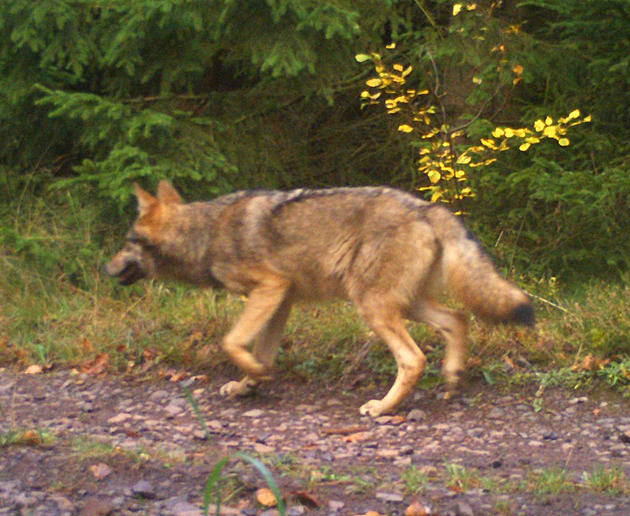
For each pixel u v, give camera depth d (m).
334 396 6.55
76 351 7.38
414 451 5.27
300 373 6.86
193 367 7.16
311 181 10.92
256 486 4.22
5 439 4.76
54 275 8.75
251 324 6.09
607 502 4.18
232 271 6.21
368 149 11.16
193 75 9.22
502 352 6.98
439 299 7.60
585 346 6.97
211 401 6.45
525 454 5.21
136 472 4.39
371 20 9.01
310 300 6.34
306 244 6.07
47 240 8.89
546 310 7.83
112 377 6.97
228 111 9.81
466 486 4.41
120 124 8.66
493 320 5.78
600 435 5.60
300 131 10.82
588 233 8.80
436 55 8.67
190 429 5.72
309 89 9.31
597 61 8.47
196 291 8.53
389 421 5.91
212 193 9.01
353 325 7.50
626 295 7.61
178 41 8.77
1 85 8.95
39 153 9.73
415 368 5.96
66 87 9.35
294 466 4.67
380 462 4.97
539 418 5.96
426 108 8.25
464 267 5.77
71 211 9.12
